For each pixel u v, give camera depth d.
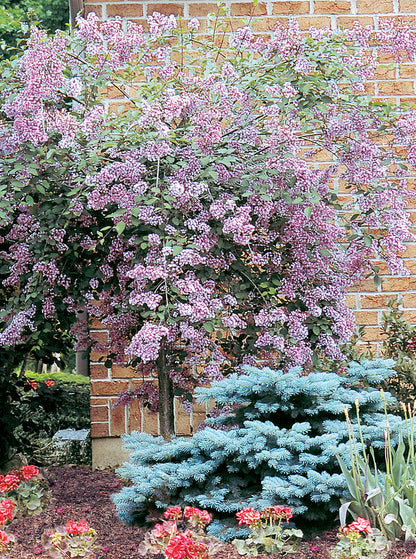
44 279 4.33
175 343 4.62
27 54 3.92
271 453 3.51
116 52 4.26
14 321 4.26
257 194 4.08
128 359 4.91
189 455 3.92
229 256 4.30
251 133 4.21
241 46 4.38
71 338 5.18
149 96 4.33
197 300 3.87
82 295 4.50
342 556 3.16
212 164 4.12
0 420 5.01
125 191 3.90
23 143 3.95
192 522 3.39
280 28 4.29
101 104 4.49
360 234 4.63
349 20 5.46
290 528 3.47
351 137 4.48
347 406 3.68
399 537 3.33
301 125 4.12
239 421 4.07
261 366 4.74
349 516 3.59
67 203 4.18
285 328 4.33
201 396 4.02
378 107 4.68
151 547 3.22
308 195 4.05
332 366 4.97
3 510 3.48
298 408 3.84
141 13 5.41
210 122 3.99
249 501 3.56
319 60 4.14
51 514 3.98
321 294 4.31
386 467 3.65
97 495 4.42
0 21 13.74
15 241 4.68
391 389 4.93
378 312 5.44
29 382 5.32
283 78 4.13
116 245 4.24
